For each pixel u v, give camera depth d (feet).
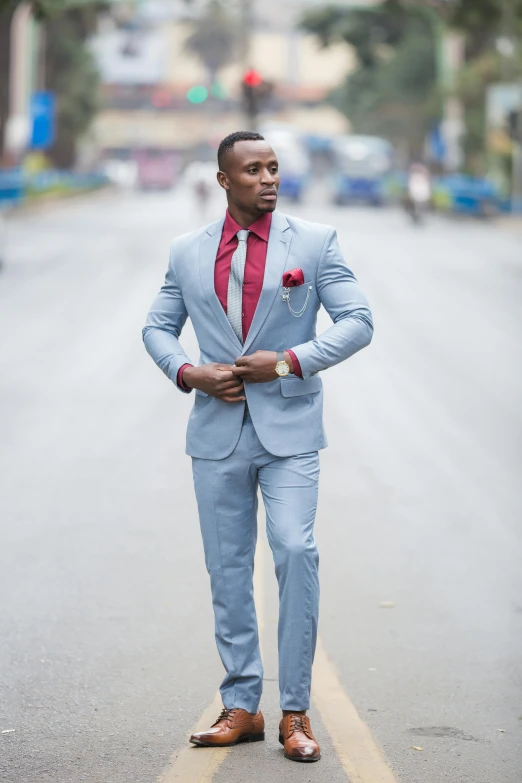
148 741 17.83
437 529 29.66
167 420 42.06
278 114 461.37
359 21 228.02
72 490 33.01
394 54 261.65
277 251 17.17
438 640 22.39
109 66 437.17
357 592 25.03
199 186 157.69
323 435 17.60
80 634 22.45
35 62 187.62
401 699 19.66
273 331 17.17
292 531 16.93
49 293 76.07
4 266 91.56
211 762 16.94
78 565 26.58
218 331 17.31
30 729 18.28
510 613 23.89
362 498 32.40
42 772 16.66
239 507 17.54
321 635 22.62
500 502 32.22
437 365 53.47
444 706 19.38
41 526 29.60
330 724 18.57
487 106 177.78
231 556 17.58
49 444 38.34
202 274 17.31
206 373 17.01
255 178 16.96
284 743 17.29
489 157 178.60
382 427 41.27
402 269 93.66
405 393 47.29
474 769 16.92
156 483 33.88
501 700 19.65
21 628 22.75
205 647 21.89
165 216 164.45
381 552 27.76
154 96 435.53
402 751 17.53
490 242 122.52
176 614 23.57
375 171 201.26
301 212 179.42
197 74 442.91
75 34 235.61
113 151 435.12
